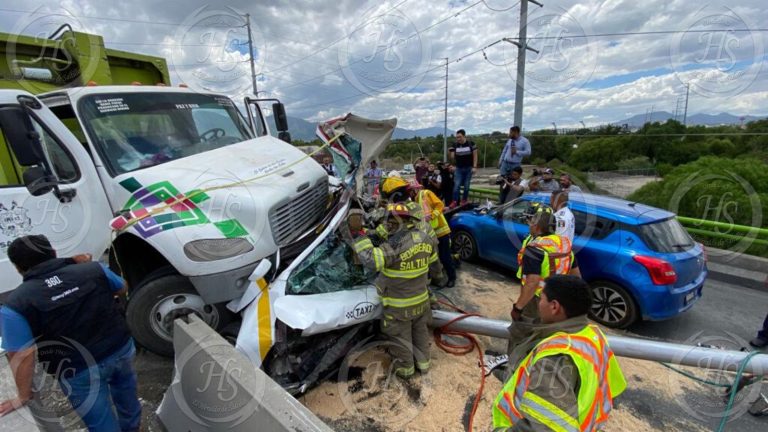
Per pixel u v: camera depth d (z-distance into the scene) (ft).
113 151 11.27
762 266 21.48
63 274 7.28
